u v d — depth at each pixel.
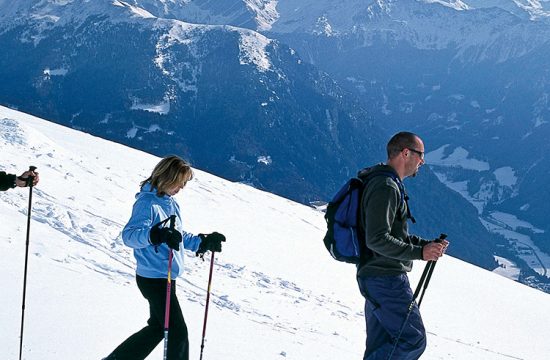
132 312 8.20
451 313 23.19
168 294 5.06
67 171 22.33
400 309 5.04
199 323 8.85
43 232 13.02
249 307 12.90
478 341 20.28
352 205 4.95
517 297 29.23
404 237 5.04
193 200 27.61
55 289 8.27
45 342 6.28
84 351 6.30
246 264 18.81
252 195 34.28
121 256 13.66
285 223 29.28
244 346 8.12
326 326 13.86
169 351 5.16
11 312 6.95
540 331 24.58
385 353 5.10
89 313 7.63
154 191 5.22
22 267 8.97
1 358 5.70
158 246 5.23
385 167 5.04
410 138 5.07
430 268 5.09
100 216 17.48
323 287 19.72
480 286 29.31
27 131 24.52
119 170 27.11
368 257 5.02
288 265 21.22
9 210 14.15
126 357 5.30
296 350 8.95
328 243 5.02
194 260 16.45
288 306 14.81
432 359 13.94
